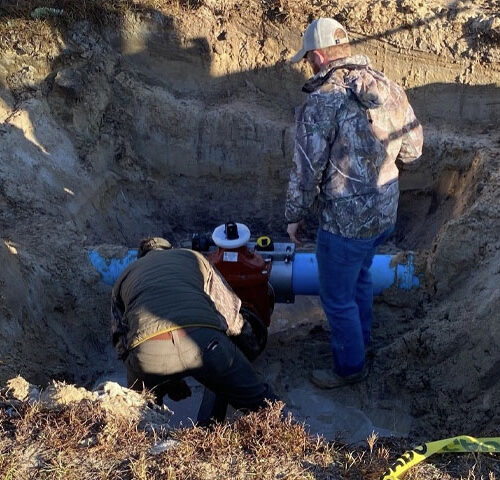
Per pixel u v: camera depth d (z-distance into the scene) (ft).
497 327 14.92
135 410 11.91
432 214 21.07
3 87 21.61
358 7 21.34
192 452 10.83
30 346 16.06
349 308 15.21
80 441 11.01
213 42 22.44
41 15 22.29
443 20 20.92
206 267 14.24
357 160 13.52
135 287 13.51
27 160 20.12
